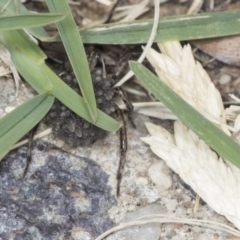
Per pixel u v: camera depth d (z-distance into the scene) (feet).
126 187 1.00
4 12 1.02
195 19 1.04
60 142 1.02
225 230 0.98
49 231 0.97
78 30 0.99
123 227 0.98
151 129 1.01
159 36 1.04
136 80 1.07
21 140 1.00
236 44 1.06
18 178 0.99
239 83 1.08
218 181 0.98
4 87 1.03
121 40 1.04
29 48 1.01
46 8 1.10
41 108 0.98
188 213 0.99
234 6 1.11
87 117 0.98
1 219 0.97
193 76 1.03
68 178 1.00
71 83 1.01
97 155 1.02
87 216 0.99
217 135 0.96
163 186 1.01
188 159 0.99
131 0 1.11
